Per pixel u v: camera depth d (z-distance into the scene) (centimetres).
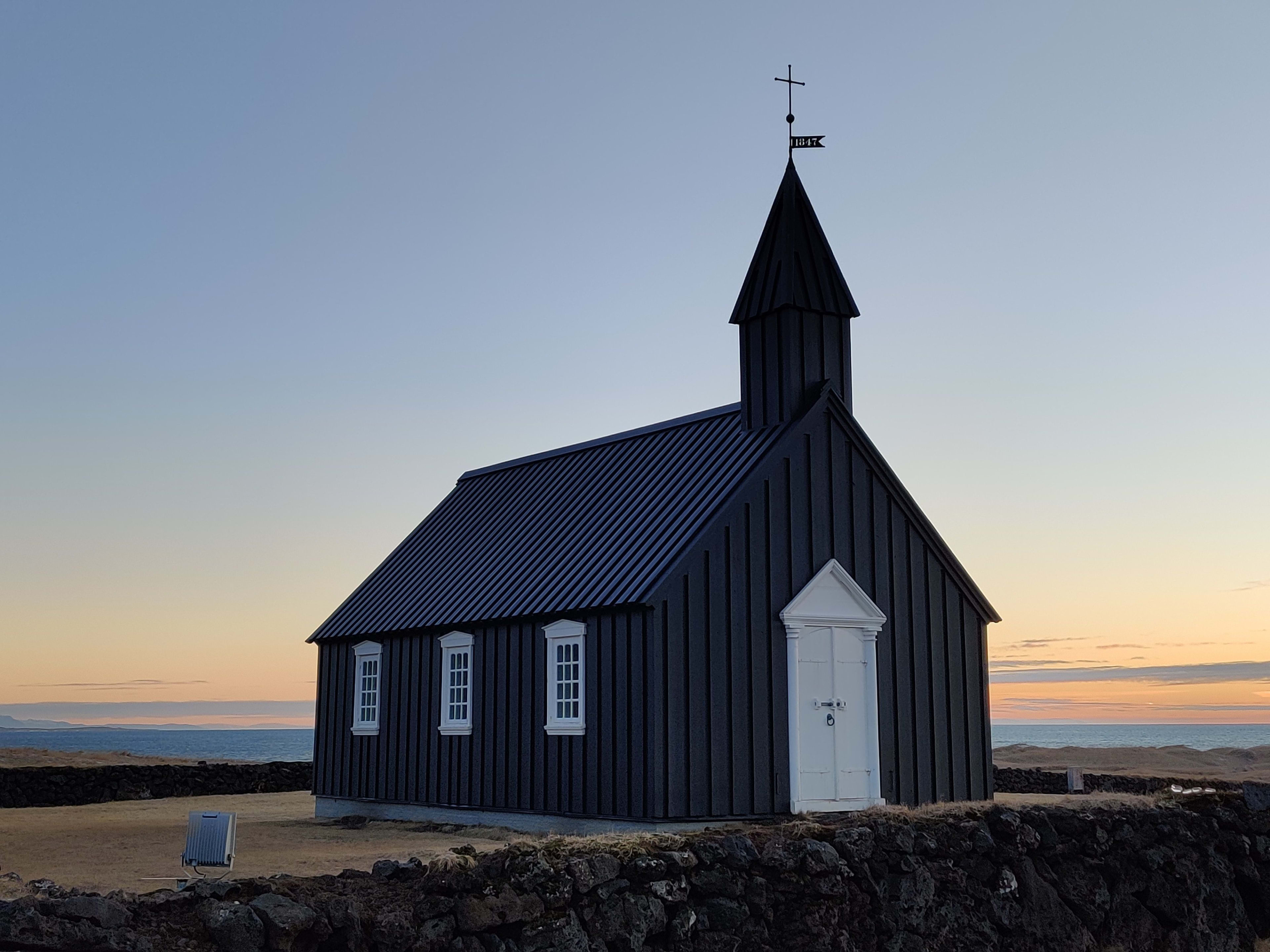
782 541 2188
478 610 2452
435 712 2552
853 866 1352
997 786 3819
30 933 902
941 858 1426
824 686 2189
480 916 1080
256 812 3048
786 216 2405
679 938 1199
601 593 2111
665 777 1956
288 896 1014
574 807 2122
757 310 2381
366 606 2917
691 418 2581
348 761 2831
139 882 1491
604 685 2084
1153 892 1575
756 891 1266
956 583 2444
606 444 2789
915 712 2317
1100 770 5256
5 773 3234
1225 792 1778
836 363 2389
